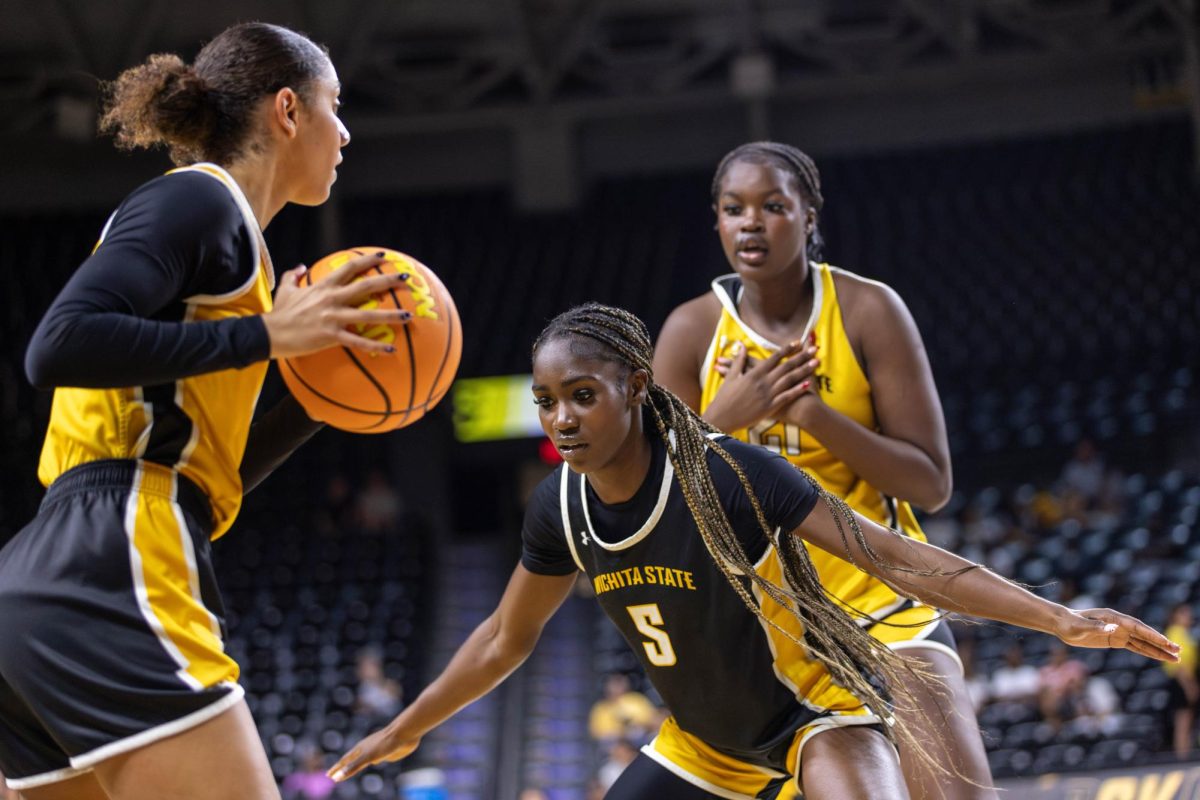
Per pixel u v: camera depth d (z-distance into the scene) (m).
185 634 2.00
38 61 12.95
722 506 2.22
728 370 2.86
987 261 13.91
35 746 2.11
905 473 2.76
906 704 2.57
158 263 1.95
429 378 2.24
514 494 13.41
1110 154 14.61
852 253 14.11
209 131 2.17
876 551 2.22
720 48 13.52
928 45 13.89
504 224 14.59
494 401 13.12
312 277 2.22
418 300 2.21
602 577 2.35
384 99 14.02
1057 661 8.50
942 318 13.38
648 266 14.07
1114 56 13.75
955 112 14.34
